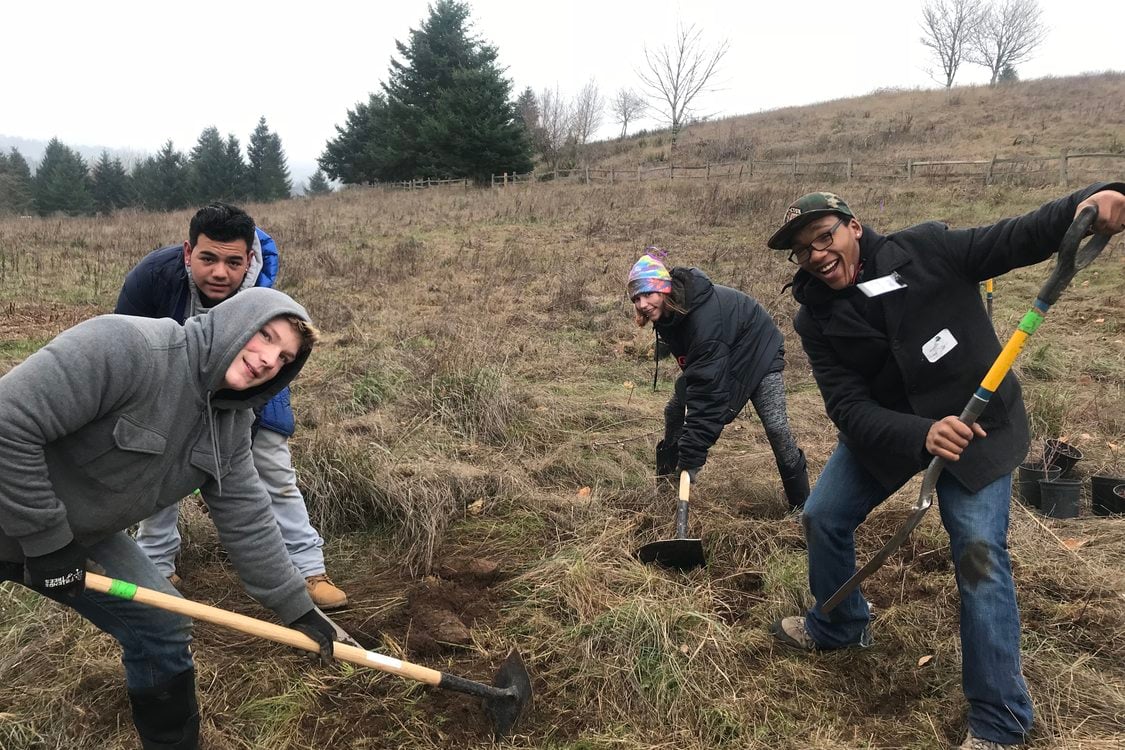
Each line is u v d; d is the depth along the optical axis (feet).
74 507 6.51
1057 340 23.15
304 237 47.21
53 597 6.71
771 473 15.30
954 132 91.66
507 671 9.06
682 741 8.55
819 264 8.15
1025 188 54.70
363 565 12.54
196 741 8.10
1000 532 7.83
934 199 53.26
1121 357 21.53
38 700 8.82
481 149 111.55
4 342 23.45
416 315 28.04
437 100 116.57
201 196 179.01
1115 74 126.21
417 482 13.83
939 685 9.14
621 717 8.95
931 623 10.28
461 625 10.43
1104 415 17.54
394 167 123.03
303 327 6.74
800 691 9.27
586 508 13.75
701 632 10.02
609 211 57.41
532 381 21.42
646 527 13.32
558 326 27.14
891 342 8.13
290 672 9.59
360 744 8.52
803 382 21.70
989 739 7.80
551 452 16.46
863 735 8.52
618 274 35.12
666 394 20.68
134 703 7.68
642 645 9.67
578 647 9.85
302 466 13.88
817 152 94.17
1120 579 10.88
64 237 50.06
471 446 16.33
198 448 6.93
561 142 147.13
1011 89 120.98
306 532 11.00
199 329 6.66
